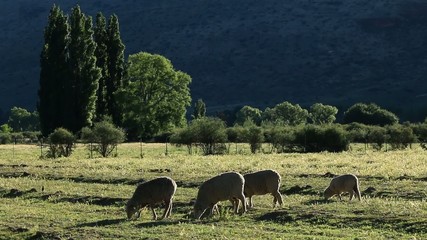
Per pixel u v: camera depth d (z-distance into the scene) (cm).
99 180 5647
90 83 12181
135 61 14675
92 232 3172
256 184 3778
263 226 3197
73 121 12062
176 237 2964
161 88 14775
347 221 3228
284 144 10812
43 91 12119
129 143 13212
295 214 3425
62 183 5425
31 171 6475
